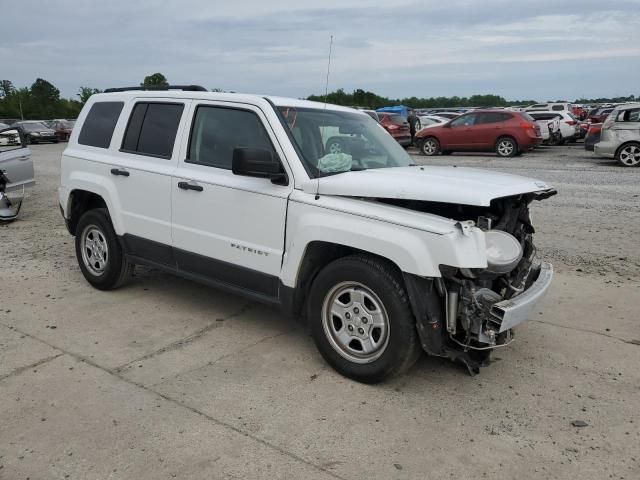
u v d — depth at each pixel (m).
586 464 2.97
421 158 19.08
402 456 3.02
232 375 3.92
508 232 4.07
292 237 3.97
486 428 3.29
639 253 6.93
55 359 4.14
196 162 4.66
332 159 4.21
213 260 4.52
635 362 4.14
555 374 3.96
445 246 3.31
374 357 3.72
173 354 4.25
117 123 5.37
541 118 24.11
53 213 10.02
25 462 2.95
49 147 30.47
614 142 15.91
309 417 3.39
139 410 3.45
